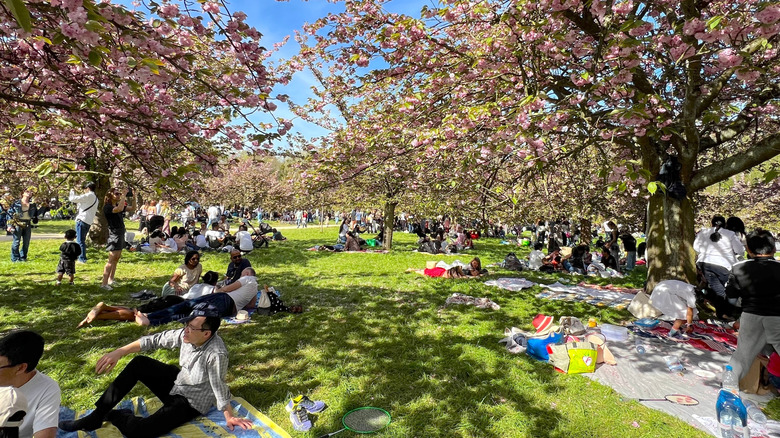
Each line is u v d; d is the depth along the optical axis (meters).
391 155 7.56
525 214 8.80
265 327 6.07
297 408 3.55
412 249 18.73
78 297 7.22
